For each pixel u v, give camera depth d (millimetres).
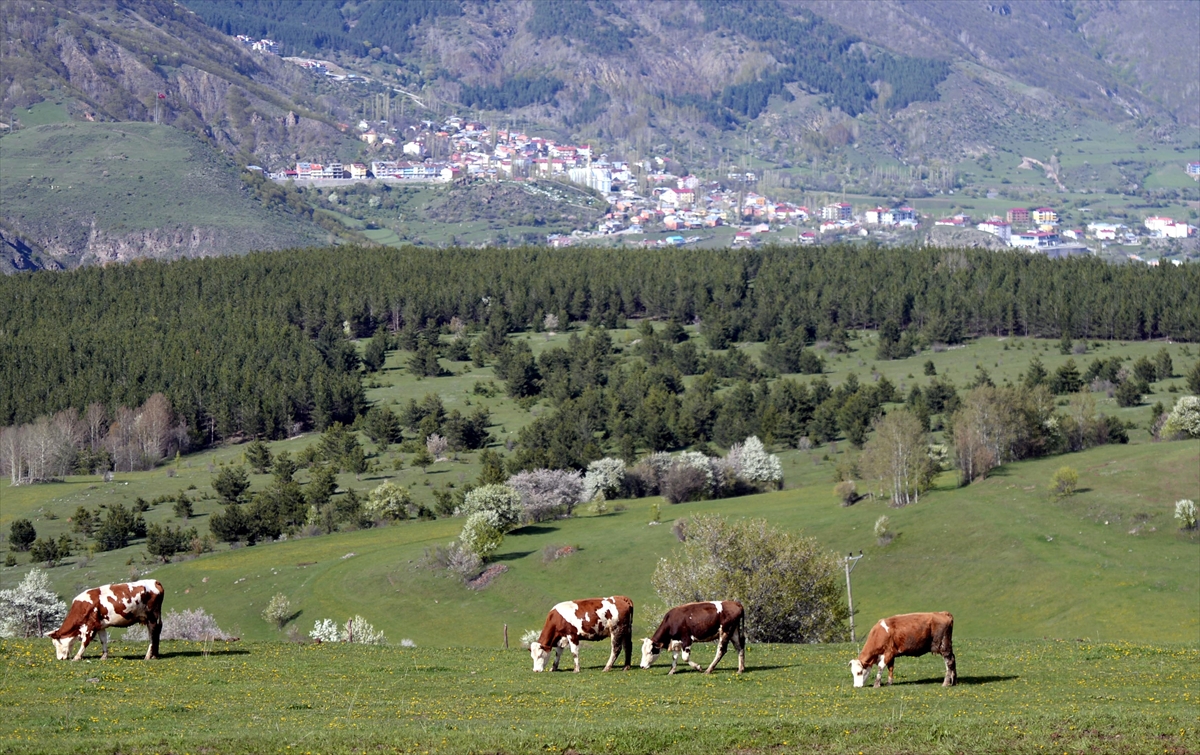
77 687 32812
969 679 35750
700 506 139250
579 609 37625
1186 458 121562
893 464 124875
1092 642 45812
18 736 27078
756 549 64562
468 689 34156
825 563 66250
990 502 118438
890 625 34312
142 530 148000
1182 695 32844
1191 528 103625
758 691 33625
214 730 27938
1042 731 27656
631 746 26781
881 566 108500
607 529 128375
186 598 118875
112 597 37031
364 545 133500
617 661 40562
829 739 27406
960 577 103625
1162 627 87625
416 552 124812
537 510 137875
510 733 27250
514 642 100125
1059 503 115438
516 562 118750
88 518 149000
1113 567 99062
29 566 133125
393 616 109250
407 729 27812
